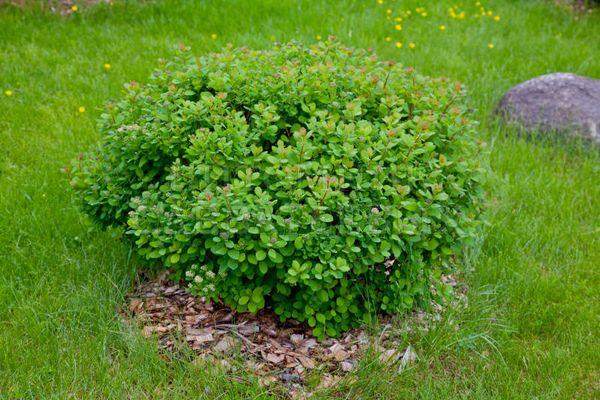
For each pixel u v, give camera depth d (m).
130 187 3.59
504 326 3.53
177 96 3.56
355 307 3.31
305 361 3.26
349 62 3.99
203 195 2.96
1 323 3.45
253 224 2.94
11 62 6.47
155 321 3.54
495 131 5.88
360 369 3.14
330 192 2.98
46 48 6.88
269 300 3.60
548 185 4.93
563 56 7.28
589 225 4.55
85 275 3.79
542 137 5.76
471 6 8.73
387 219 3.10
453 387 3.13
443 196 3.06
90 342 3.25
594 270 4.07
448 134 3.48
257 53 4.03
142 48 6.97
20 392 2.97
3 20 7.29
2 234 4.13
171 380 3.12
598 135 5.55
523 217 4.61
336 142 3.27
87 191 3.62
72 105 5.83
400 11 8.20
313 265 3.08
